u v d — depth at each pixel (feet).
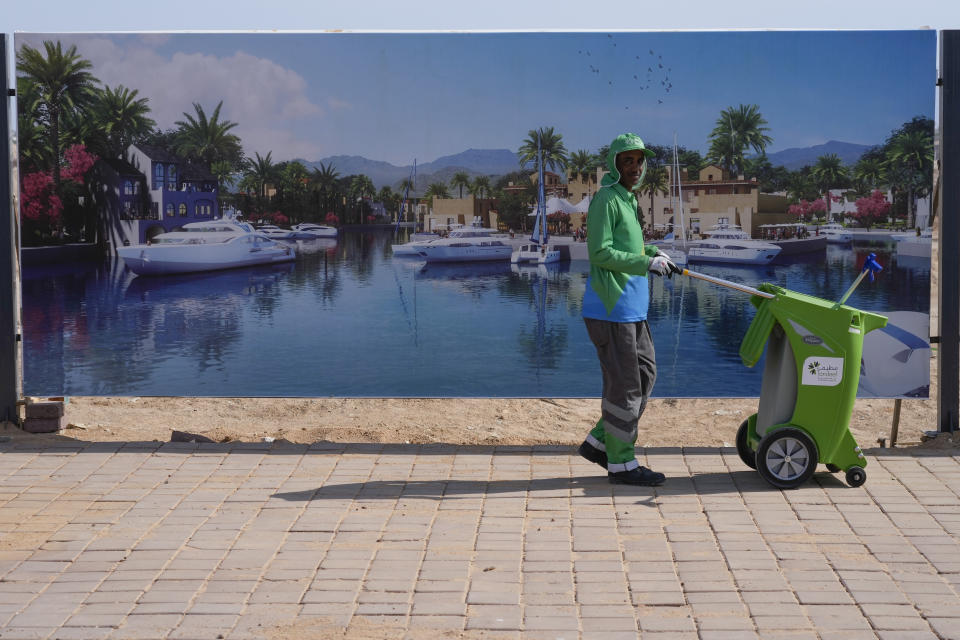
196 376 24.07
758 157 23.25
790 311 19.01
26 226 23.67
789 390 19.16
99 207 23.80
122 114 23.62
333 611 13.51
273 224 23.77
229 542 16.22
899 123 22.89
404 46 23.25
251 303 23.91
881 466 20.61
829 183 23.22
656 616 13.29
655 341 23.95
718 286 23.75
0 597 14.03
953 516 17.31
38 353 23.85
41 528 16.94
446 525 17.04
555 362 23.80
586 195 23.40
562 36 23.12
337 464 20.94
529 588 14.26
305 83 23.45
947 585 14.25
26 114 23.47
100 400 27.43
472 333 23.84
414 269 23.70
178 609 13.58
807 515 17.44
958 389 22.65
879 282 23.09
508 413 26.27
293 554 15.66
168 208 23.73
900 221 22.99
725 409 26.32
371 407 26.84
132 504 18.26
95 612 13.50
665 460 21.15
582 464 20.97
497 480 19.80
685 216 23.62
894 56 22.80
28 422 23.75
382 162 23.53
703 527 16.87
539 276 23.63
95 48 23.45
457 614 13.39
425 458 21.42
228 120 23.59
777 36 22.91
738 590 14.14
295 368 23.97
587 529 16.80
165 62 23.50
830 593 13.98
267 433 24.26
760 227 23.44
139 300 23.91
